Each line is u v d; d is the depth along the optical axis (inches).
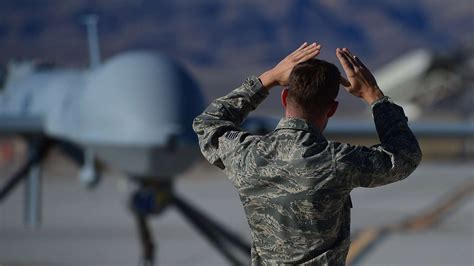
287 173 303.9
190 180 2977.4
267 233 312.5
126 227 1577.3
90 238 1405.0
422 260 1181.7
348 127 1272.1
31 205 1248.2
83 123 924.0
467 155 4077.3
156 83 876.0
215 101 332.2
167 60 911.7
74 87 1053.8
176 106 861.2
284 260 311.3
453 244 1355.8
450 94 5841.5
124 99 872.9
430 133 1332.4
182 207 911.7
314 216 304.0
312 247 307.6
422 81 5831.7
